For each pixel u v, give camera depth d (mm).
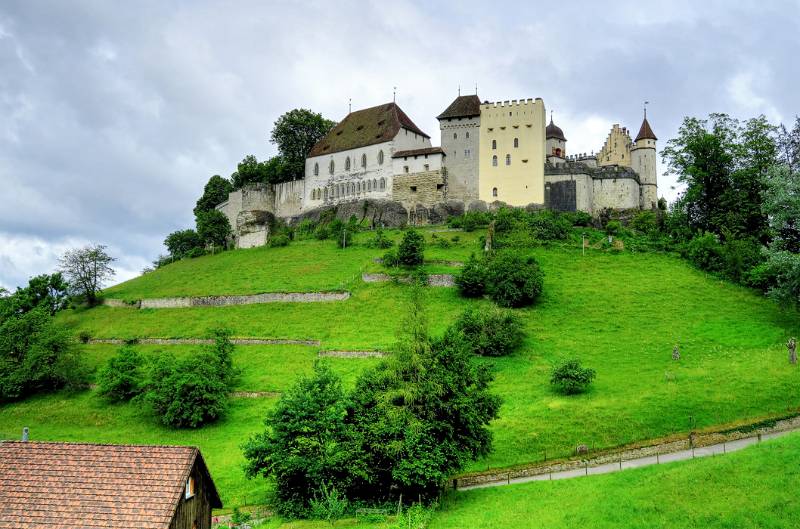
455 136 149750
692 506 43469
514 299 104125
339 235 145875
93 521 41625
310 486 56219
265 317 113125
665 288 107625
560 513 46812
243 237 165250
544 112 147875
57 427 86438
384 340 97375
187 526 44625
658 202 151625
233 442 76562
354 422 57594
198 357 88750
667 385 75500
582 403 73312
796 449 47531
